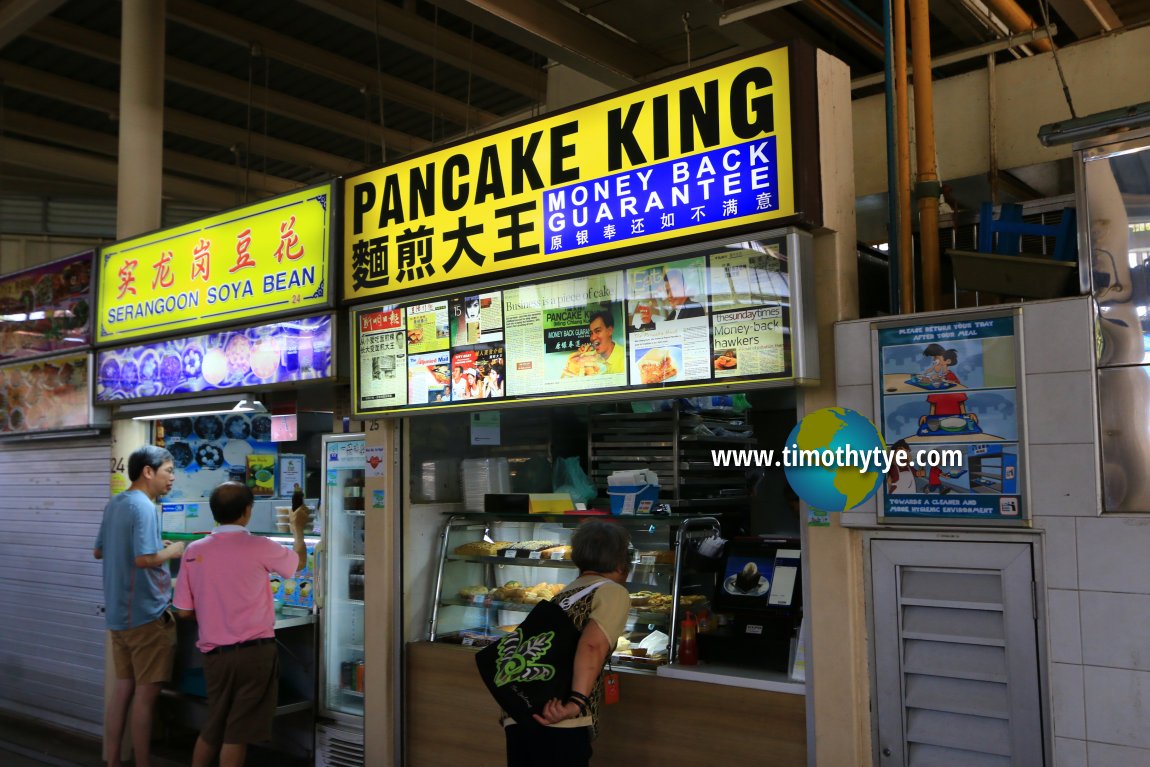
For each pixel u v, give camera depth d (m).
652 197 3.70
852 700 3.30
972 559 3.09
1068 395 2.93
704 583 4.21
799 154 3.31
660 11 6.65
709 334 3.52
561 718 3.04
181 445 6.51
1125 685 2.78
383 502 4.81
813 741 3.40
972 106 5.64
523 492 5.27
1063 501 2.92
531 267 4.06
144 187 6.39
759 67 3.44
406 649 4.75
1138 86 5.07
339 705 5.36
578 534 3.42
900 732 3.22
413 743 4.68
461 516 4.88
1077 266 3.05
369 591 4.83
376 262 4.68
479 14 6.21
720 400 4.80
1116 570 2.82
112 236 14.30
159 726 6.14
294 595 5.61
